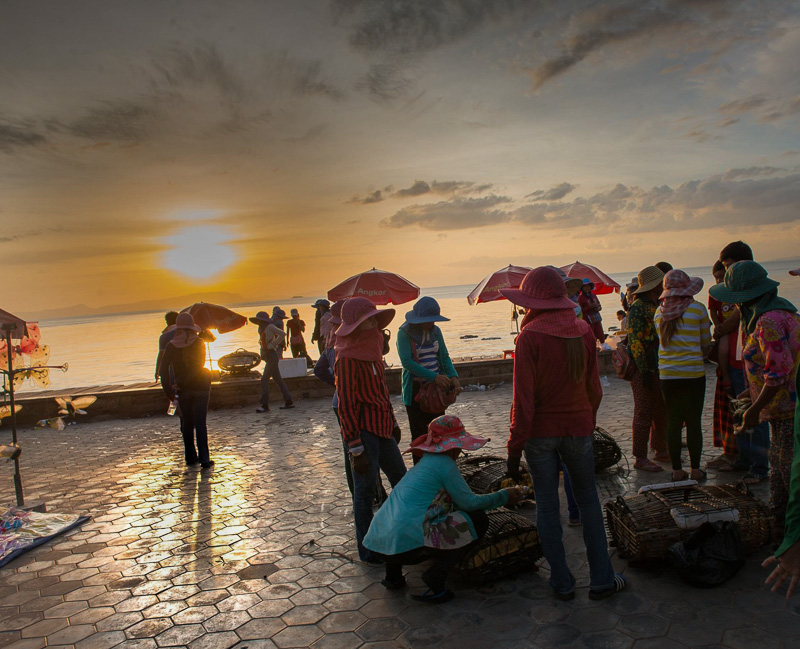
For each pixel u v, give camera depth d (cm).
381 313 393
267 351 1030
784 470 364
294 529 476
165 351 682
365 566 399
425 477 345
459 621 321
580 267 1130
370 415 395
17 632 337
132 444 850
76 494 611
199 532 483
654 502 382
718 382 544
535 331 319
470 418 876
